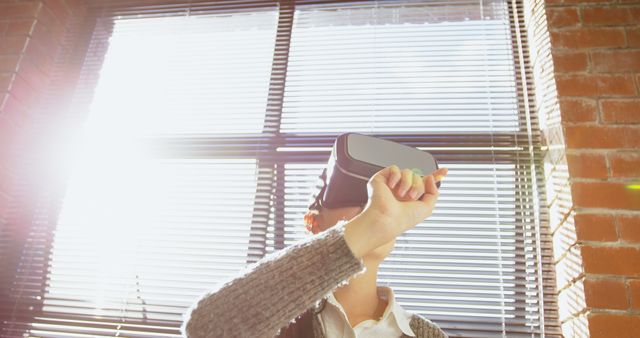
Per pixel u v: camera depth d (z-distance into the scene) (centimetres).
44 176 173
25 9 190
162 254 153
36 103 185
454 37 179
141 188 166
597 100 138
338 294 74
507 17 180
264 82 182
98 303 147
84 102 186
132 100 186
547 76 150
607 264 118
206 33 201
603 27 150
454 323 133
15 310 148
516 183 149
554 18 154
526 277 136
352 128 167
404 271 140
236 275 54
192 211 161
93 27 205
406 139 161
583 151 132
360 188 67
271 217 154
